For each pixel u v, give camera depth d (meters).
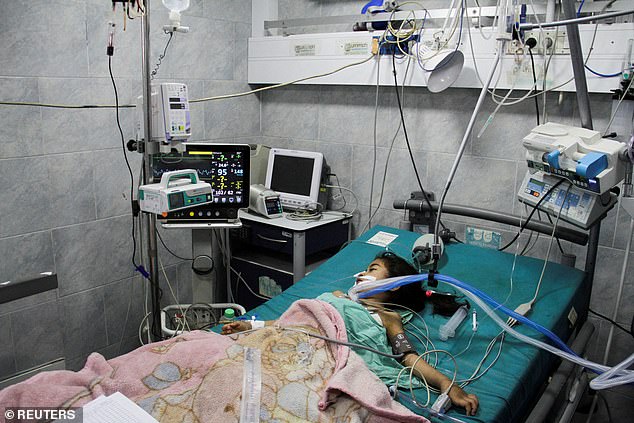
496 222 2.76
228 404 1.48
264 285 3.17
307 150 3.46
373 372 1.76
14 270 2.53
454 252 2.65
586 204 1.99
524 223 2.51
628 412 2.63
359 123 3.21
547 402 1.75
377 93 3.08
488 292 2.31
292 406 1.50
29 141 2.50
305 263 3.08
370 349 1.80
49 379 1.55
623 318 2.56
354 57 3.05
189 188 2.24
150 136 2.19
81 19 2.60
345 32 3.11
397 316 2.05
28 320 2.61
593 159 1.80
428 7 2.93
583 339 2.22
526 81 2.55
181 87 2.19
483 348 1.94
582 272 2.42
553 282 2.35
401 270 2.31
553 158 1.93
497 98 2.72
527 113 2.65
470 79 2.70
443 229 2.78
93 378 1.57
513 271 2.45
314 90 3.36
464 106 2.83
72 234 2.73
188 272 3.35
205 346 1.71
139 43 2.86
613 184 1.85
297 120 3.47
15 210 2.49
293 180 3.28
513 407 1.69
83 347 2.88
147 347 1.75
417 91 2.97
